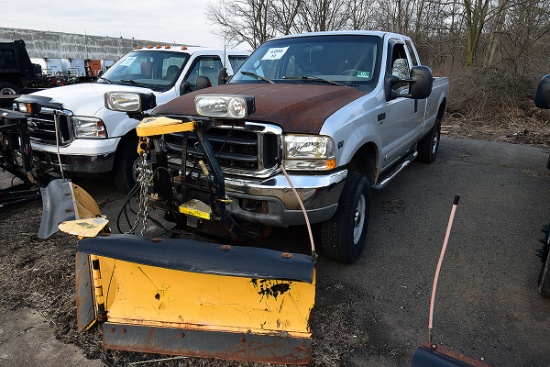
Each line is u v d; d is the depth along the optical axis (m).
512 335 3.10
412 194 6.08
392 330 3.11
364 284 3.71
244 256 2.53
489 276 3.90
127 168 5.42
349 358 2.82
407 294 3.58
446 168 7.52
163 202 3.14
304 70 4.60
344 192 3.68
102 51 52.78
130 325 2.76
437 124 7.68
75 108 5.05
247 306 2.73
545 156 8.69
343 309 3.34
